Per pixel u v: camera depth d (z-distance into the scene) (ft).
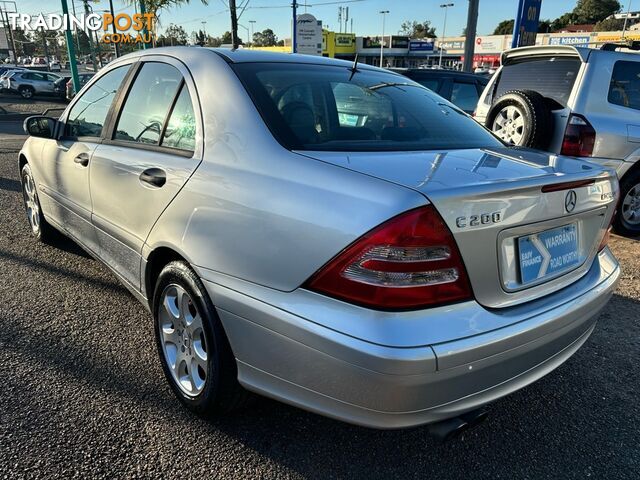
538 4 36.55
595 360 9.94
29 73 94.94
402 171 6.02
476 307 5.71
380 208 5.38
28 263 13.75
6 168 27.25
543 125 16.06
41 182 13.60
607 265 7.92
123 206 8.93
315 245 5.71
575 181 6.60
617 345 10.53
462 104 26.78
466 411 5.84
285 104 7.45
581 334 7.40
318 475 6.79
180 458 6.95
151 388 8.43
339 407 5.75
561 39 181.68
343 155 6.59
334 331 5.47
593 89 16.33
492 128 17.65
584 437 7.73
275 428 7.63
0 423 7.42
